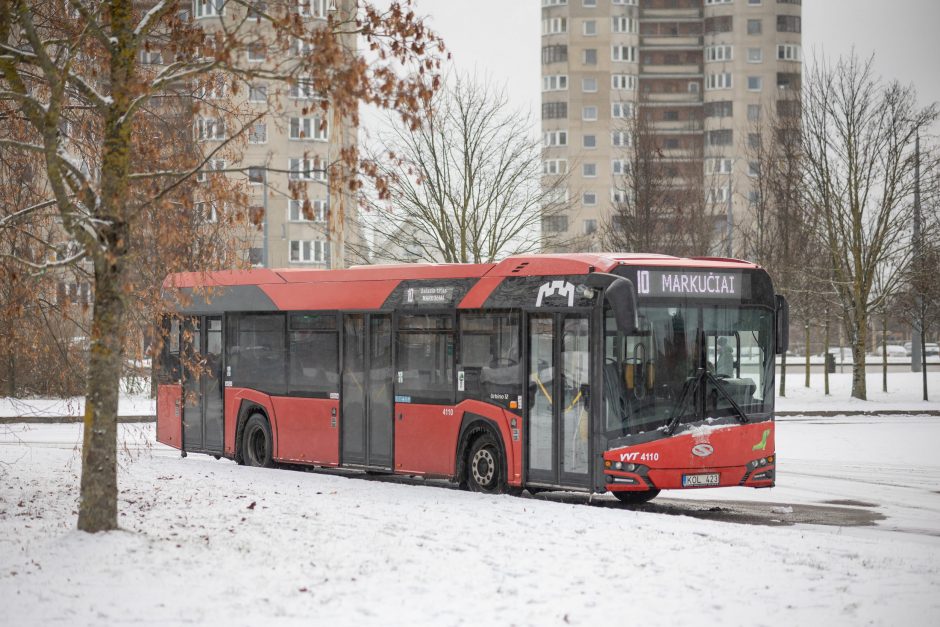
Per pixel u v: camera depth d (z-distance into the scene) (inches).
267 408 831.1
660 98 4576.8
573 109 4495.6
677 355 630.5
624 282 585.6
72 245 581.3
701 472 627.2
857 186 1646.2
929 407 1504.7
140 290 577.9
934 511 642.8
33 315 607.2
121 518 512.7
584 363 625.0
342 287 778.8
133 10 525.3
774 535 487.2
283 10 468.4
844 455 954.1
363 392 759.1
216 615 330.3
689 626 331.0
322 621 325.4
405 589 370.0
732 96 4458.7
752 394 649.0
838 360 2977.4
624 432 616.4
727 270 650.2
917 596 371.2
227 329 871.1
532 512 553.3
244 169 459.8
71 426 1257.4
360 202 485.4
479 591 369.4
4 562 402.3
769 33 4453.7
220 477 707.4
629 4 4515.3
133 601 346.3
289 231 2576.3
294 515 531.8
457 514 542.3
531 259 665.0
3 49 470.9
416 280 730.8
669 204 1884.8
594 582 387.2
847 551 447.8
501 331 673.0
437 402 709.3
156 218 534.0
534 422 652.7
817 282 1754.4
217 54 450.3
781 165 1859.0
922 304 1624.0
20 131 601.0
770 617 343.3
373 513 541.0
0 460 796.0
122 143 456.4
